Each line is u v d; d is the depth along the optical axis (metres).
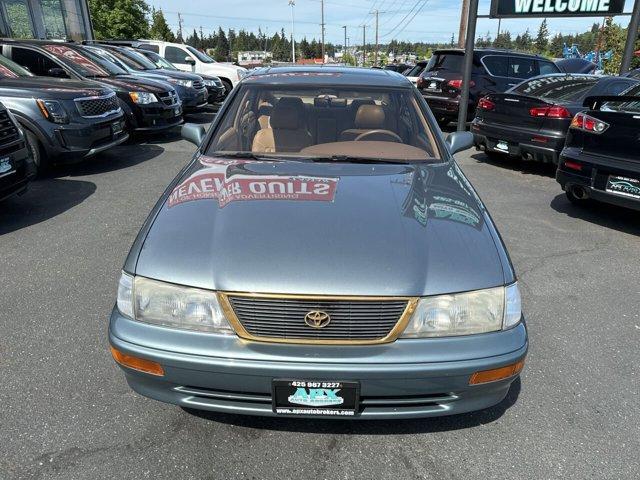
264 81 3.31
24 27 13.09
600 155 4.65
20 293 3.29
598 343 2.87
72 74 8.23
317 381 1.75
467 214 2.21
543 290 3.52
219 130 3.05
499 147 7.23
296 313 1.75
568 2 8.62
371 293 1.74
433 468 1.98
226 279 1.78
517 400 2.38
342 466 1.99
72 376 2.46
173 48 15.49
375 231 1.99
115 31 34.69
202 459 2.00
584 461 2.02
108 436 2.10
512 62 10.69
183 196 2.29
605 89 6.66
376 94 3.22
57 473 1.91
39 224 4.60
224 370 1.76
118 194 5.59
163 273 1.84
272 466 1.98
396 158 2.85
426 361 1.75
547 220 5.05
